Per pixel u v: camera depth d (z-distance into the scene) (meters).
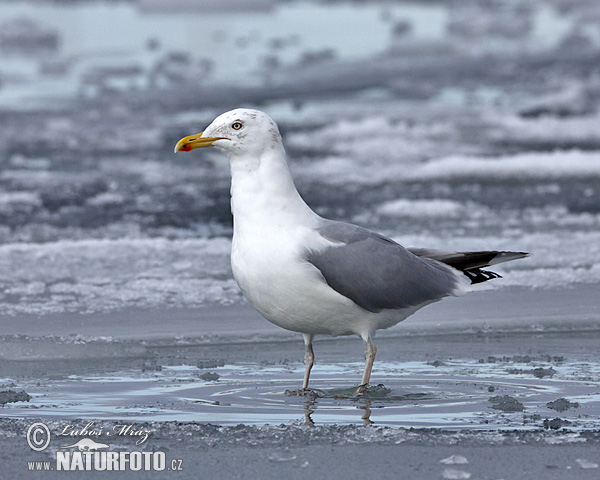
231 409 7.82
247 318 10.80
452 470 6.21
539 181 18.81
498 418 7.50
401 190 18.22
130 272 12.63
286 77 34.34
